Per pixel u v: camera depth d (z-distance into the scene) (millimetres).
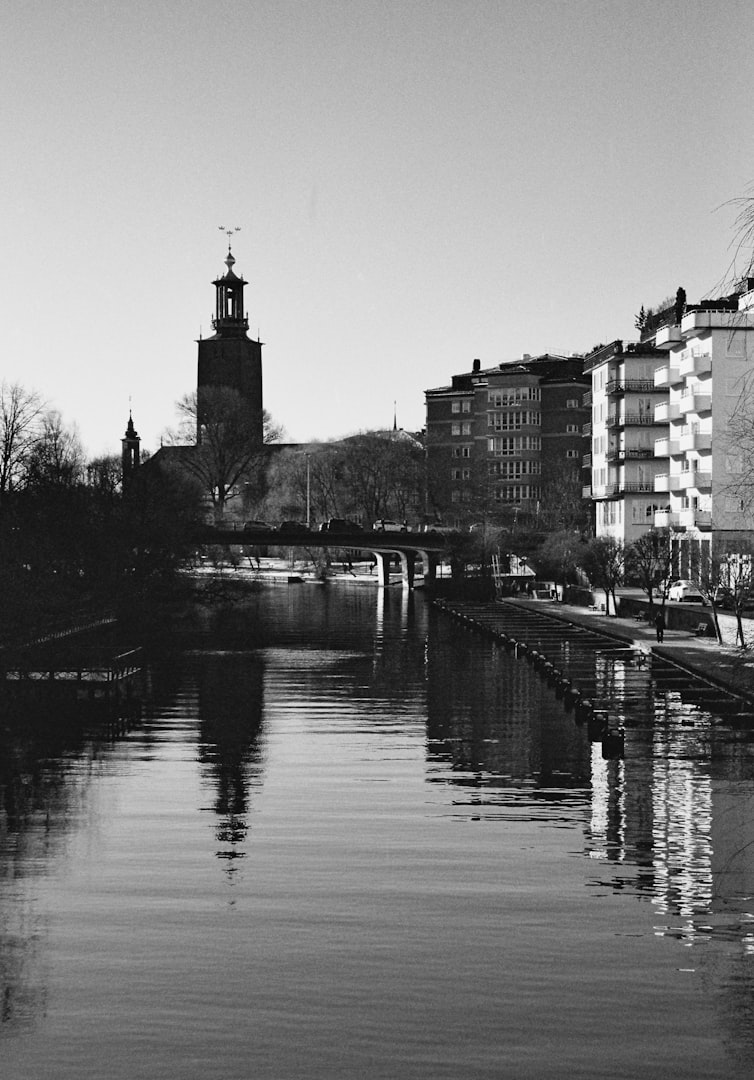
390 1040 31156
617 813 54438
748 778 61062
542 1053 30453
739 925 39406
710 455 145000
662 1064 29953
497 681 97125
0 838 49969
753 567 102250
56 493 120500
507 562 193250
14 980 34719
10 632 87938
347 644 124125
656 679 90688
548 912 40562
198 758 67062
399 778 61875
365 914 40219
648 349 172250
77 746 70688
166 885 43375
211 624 145625
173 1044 30875
